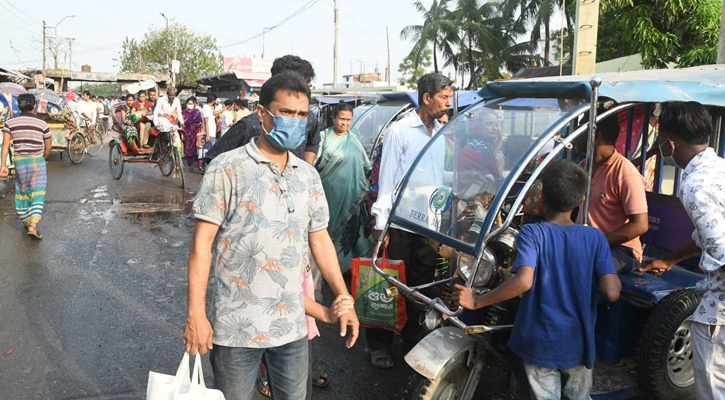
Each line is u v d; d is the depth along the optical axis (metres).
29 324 4.54
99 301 5.04
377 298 3.70
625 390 3.10
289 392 2.36
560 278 2.59
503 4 33.56
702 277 3.32
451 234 3.11
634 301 3.00
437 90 3.76
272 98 2.15
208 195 2.14
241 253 2.15
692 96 2.94
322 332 4.62
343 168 4.89
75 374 3.79
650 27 12.81
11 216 8.16
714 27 12.30
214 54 50.34
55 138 13.68
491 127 3.29
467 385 3.02
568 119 2.90
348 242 5.05
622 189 3.10
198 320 2.08
